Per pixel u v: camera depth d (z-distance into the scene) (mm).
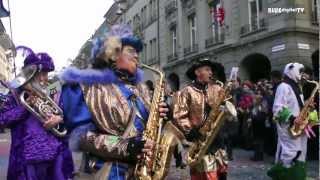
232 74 4809
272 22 20422
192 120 4832
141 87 3014
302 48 19391
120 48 2861
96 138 2699
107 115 2738
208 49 26594
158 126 2881
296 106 6633
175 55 32438
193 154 4766
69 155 4879
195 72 5031
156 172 2814
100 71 2809
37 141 4777
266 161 10594
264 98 11164
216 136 4883
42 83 4750
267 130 11102
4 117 4746
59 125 4730
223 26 24719
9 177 4969
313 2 19703
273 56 20391
